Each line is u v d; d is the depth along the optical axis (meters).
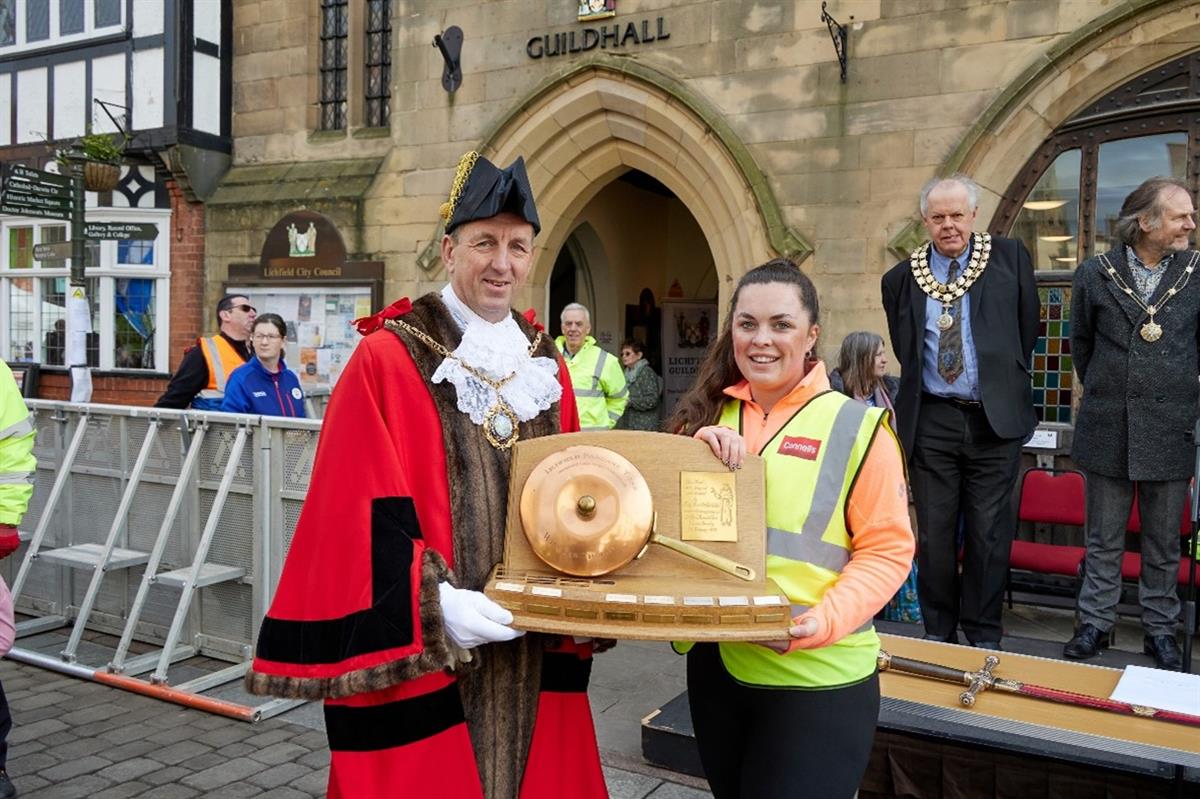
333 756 1.75
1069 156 5.76
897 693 2.56
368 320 1.90
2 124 9.90
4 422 2.97
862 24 6.22
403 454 1.79
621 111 7.13
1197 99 5.34
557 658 2.02
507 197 1.85
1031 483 5.15
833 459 1.79
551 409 2.02
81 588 5.04
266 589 4.27
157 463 4.68
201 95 8.79
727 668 1.88
